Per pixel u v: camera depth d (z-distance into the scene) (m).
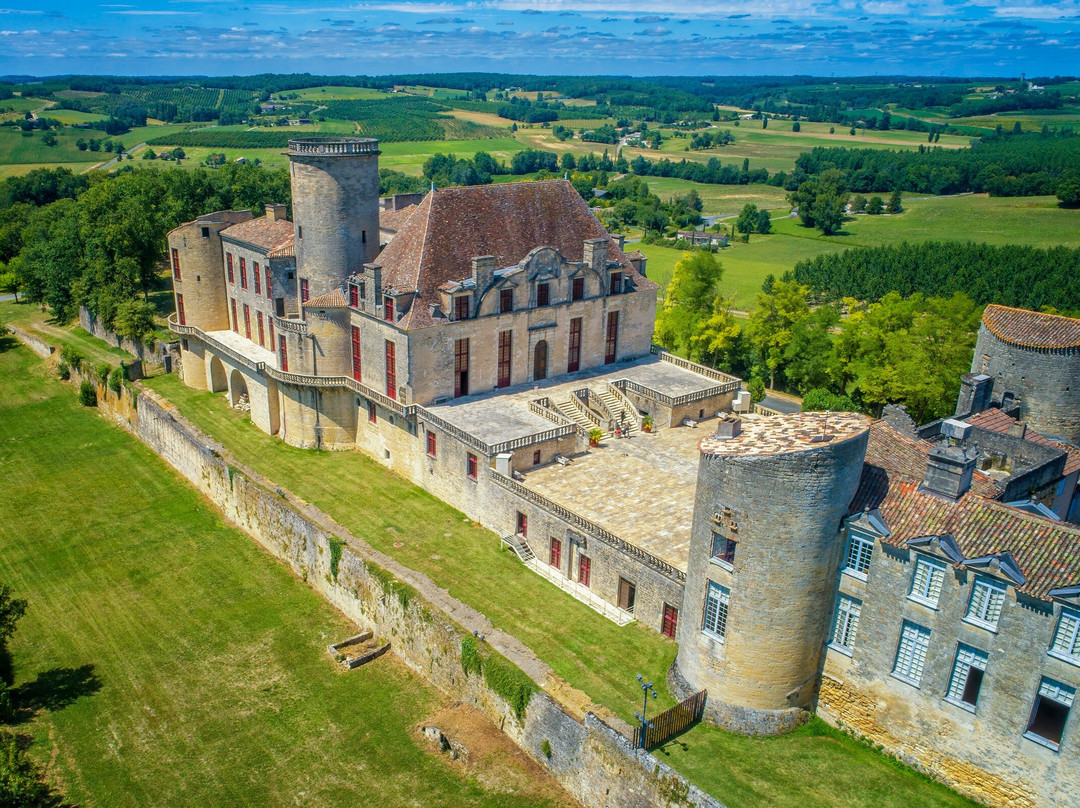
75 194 191.75
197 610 65.19
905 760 45.00
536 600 59.12
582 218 85.50
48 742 52.97
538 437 68.81
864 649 45.38
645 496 65.44
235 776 49.97
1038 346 63.03
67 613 65.12
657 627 55.41
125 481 85.06
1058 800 39.69
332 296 79.50
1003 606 39.72
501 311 77.69
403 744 51.91
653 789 42.94
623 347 88.62
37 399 104.88
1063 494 55.97
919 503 43.44
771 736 46.97
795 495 42.97
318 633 62.59
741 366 113.25
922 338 90.25
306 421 82.62
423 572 62.06
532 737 49.50
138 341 109.12
